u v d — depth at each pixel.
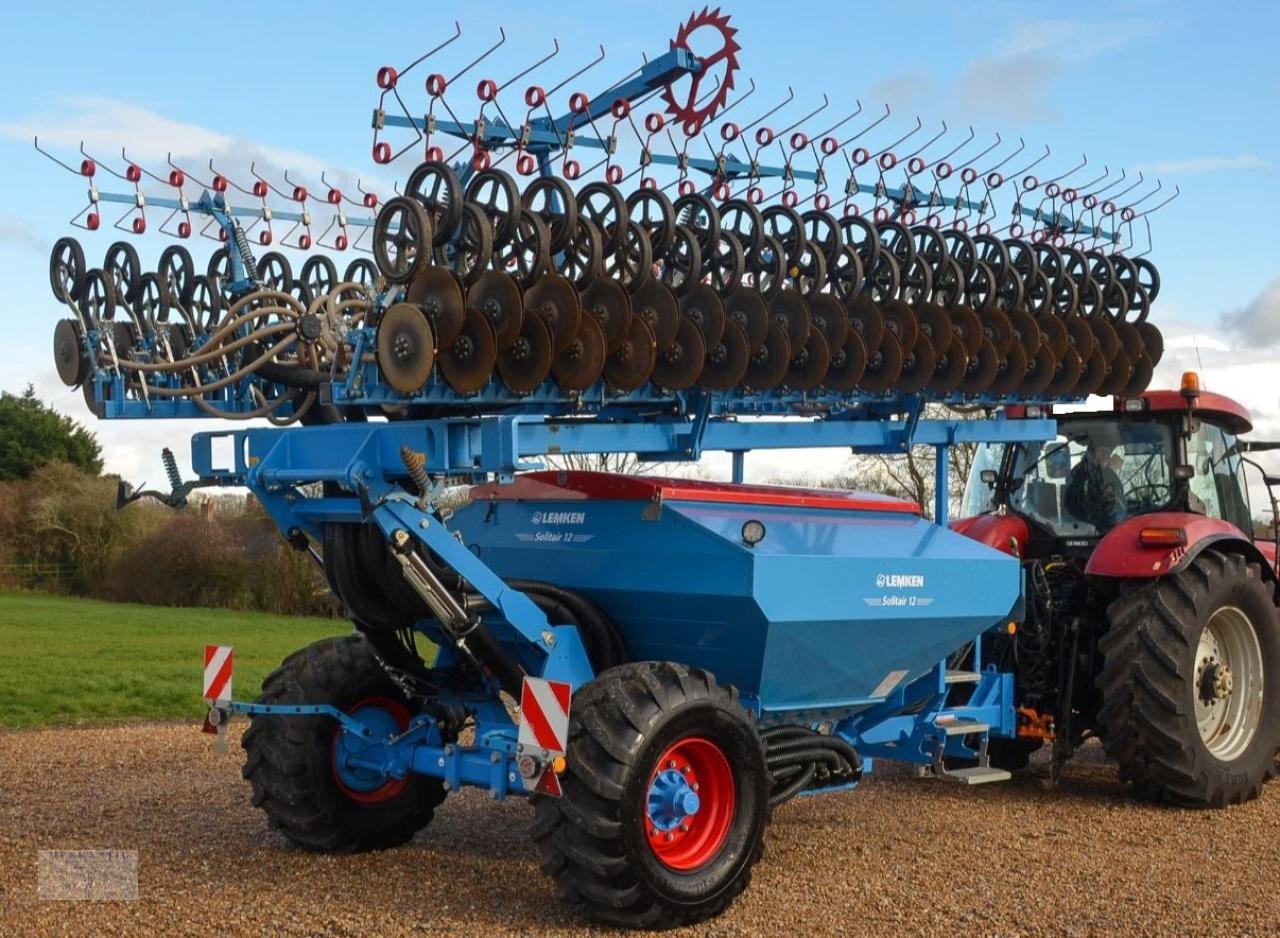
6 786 7.63
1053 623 7.87
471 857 6.09
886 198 7.99
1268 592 7.88
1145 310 8.55
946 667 7.11
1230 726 7.77
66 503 34.16
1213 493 8.60
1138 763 7.45
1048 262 8.19
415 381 5.34
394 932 4.83
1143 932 4.98
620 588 5.89
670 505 5.73
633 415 6.59
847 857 6.20
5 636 20.20
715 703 5.23
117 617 25.84
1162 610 7.39
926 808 7.41
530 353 5.65
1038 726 7.72
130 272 7.04
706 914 5.11
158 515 33.94
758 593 5.45
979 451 9.27
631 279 6.16
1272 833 6.85
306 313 6.66
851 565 5.87
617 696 5.05
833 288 6.95
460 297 5.38
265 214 7.64
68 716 10.73
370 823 6.13
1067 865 6.06
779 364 6.49
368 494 5.30
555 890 5.25
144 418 6.95
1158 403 8.25
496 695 6.03
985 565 6.62
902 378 7.12
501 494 6.47
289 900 5.24
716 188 7.09
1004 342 7.53
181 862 5.85
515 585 5.76
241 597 29.98
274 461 5.75
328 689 6.09
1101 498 8.45
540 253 5.67
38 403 48.12
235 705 5.84
